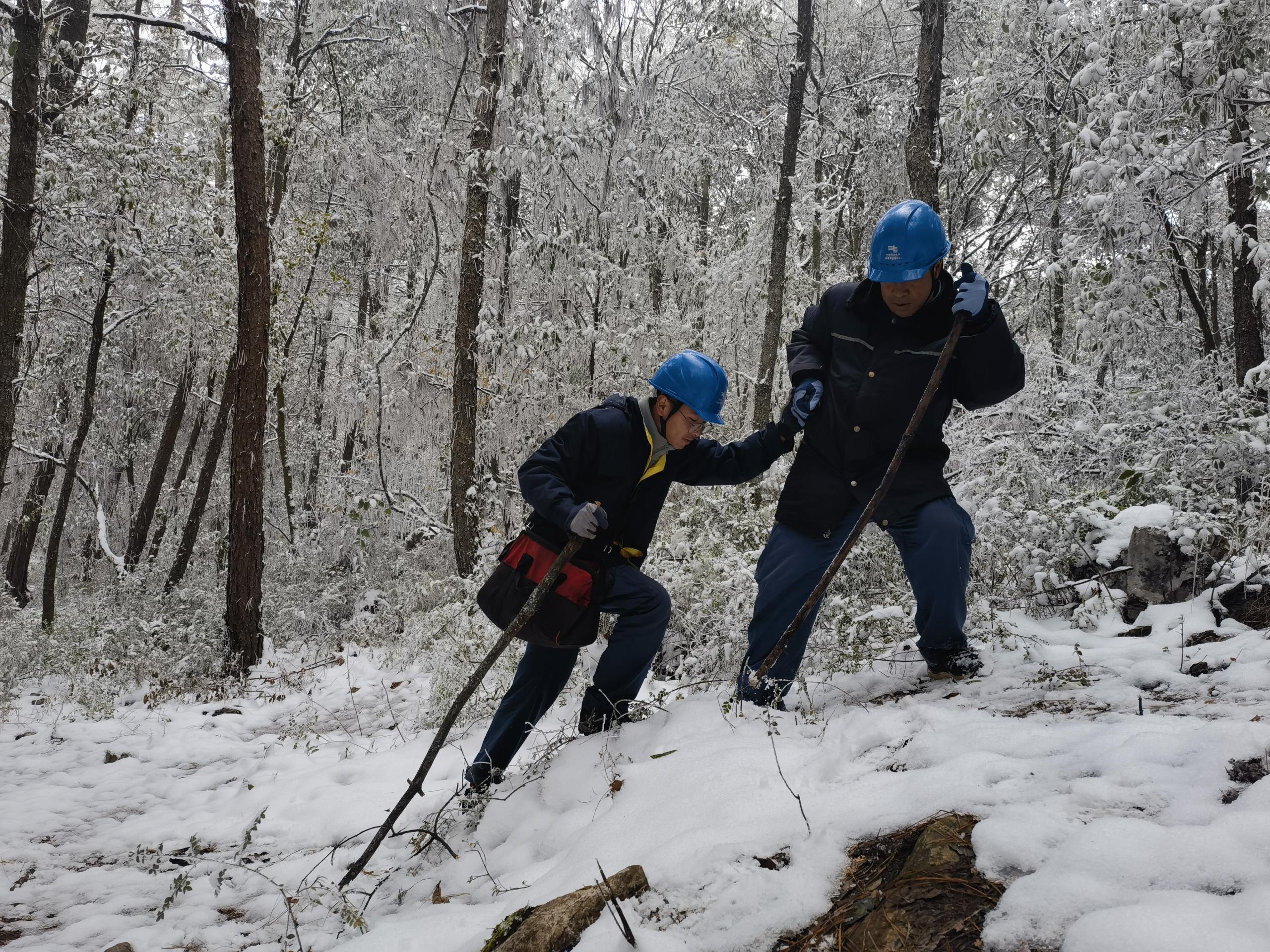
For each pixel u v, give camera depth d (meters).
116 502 18.16
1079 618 4.16
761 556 3.63
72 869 3.84
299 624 11.35
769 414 10.02
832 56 15.44
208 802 4.70
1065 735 2.45
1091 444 6.31
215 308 12.38
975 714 2.86
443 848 3.32
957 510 3.37
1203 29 6.61
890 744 2.72
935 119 7.57
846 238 17.03
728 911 2.07
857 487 3.39
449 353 12.76
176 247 12.24
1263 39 6.73
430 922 2.59
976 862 1.95
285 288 13.70
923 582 3.36
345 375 14.68
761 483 6.86
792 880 2.10
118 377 16.20
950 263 10.19
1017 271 12.68
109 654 9.51
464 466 10.32
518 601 3.35
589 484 3.39
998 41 9.87
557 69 11.98
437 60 12.54
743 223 14.15
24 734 6.68
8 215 8.48
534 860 2.94
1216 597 3.83
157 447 18.86
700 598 5.77
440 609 7.96
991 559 4.77
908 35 15.17
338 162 14.02
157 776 5.37
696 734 3.23
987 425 6.23
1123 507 5.77
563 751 3.53
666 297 13.24
